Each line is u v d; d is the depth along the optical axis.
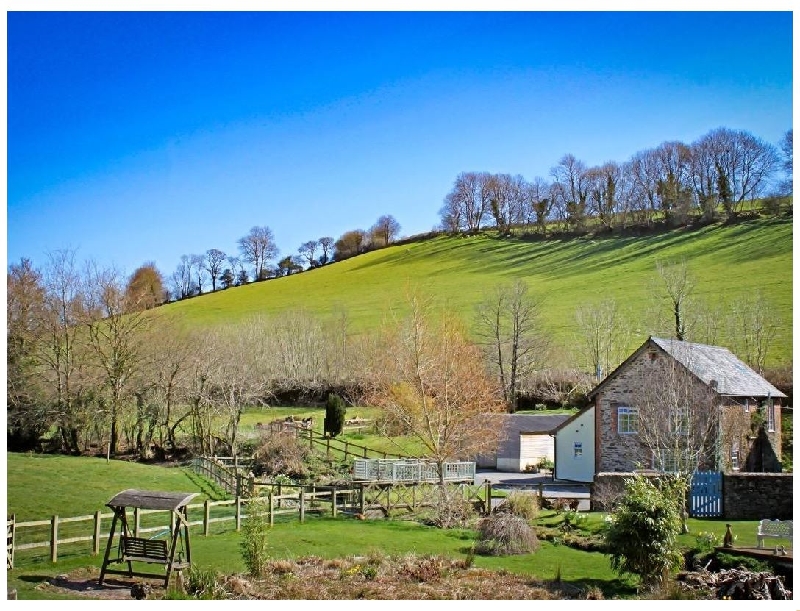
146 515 30.62
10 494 34.97
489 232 125.69
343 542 25.98
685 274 79.00
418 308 48.03
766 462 39.06
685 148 103.38
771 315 71.06
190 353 54.81
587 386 65.31
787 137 94.19
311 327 84.38
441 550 25.19
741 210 99.62
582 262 101.38
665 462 34.09
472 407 37.03
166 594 18.39
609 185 111.06
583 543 25.86
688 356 36.06
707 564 22.42
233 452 48.34
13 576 19.89
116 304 51.34
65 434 50.84
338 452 50.88
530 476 47.44
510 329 77.81
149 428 53.12
